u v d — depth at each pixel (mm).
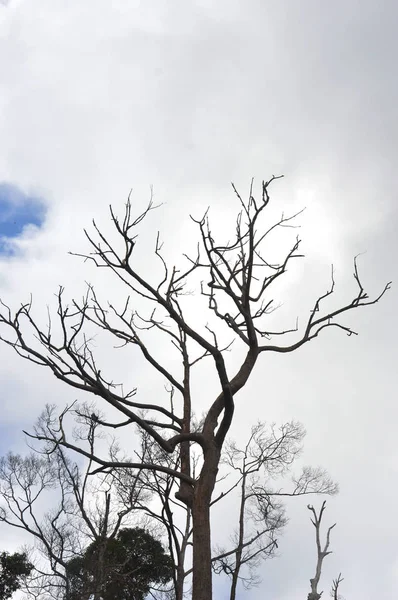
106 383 10031
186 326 10398
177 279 11016
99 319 10922
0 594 22766
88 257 10758
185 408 11922
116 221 10570
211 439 10273
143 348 11484
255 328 11758
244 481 17109
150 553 22203
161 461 16422
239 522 16406
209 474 9977
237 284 11242
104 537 18953
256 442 17703
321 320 11859
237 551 15445
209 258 11070
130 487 17484
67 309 9727
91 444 18328
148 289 10602
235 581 15047
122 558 21734
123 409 9703
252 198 11156
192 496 9930
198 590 9078
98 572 18547
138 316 11594
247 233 11203
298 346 11625
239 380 10734
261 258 11508
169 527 14734
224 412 10164
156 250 10898
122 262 10617
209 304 11359
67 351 9656
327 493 16734
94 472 9781
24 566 23281
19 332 9625
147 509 17078
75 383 9672
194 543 9461
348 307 11742
